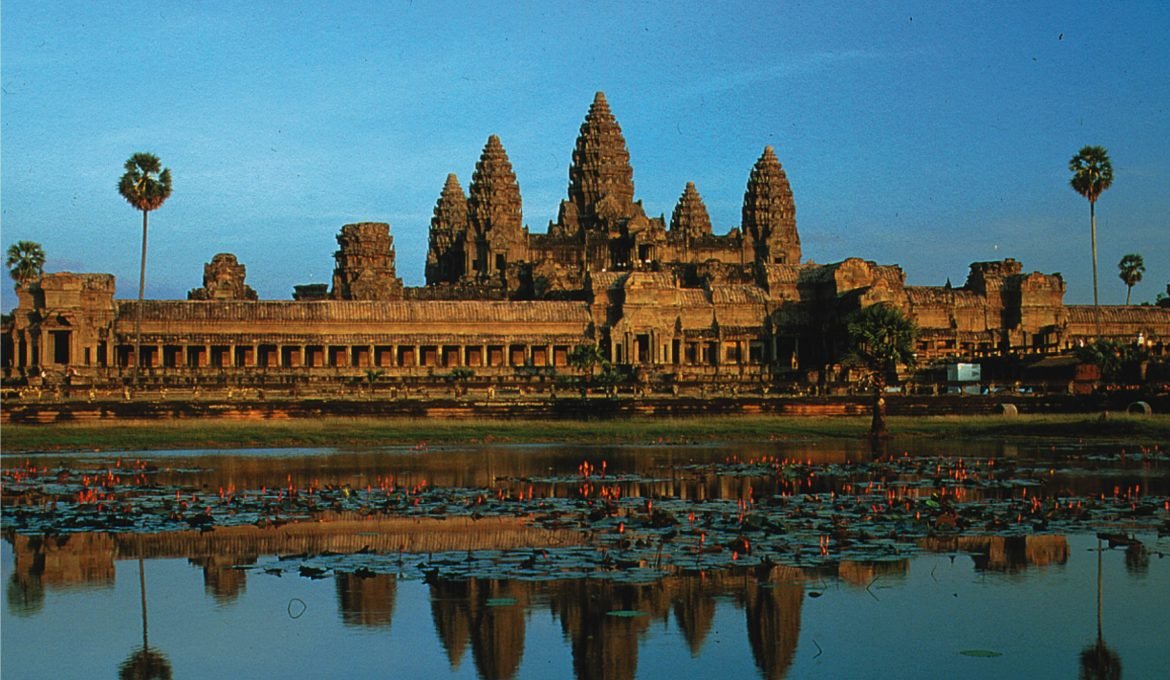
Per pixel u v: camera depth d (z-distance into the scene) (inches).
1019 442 4269.2
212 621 1609.3
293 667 1429.6
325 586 1774.1
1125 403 5428.2
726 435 4505.4
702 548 2001.7
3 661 1466.5
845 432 4606.3
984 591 1740.9
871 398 5275.6
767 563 1898.4
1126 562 1915.6
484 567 1857.8
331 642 1515.7
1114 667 1408.7
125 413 4751.5
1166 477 3073.3
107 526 2245.3
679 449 4018.2
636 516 2336.4
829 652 1465.3
